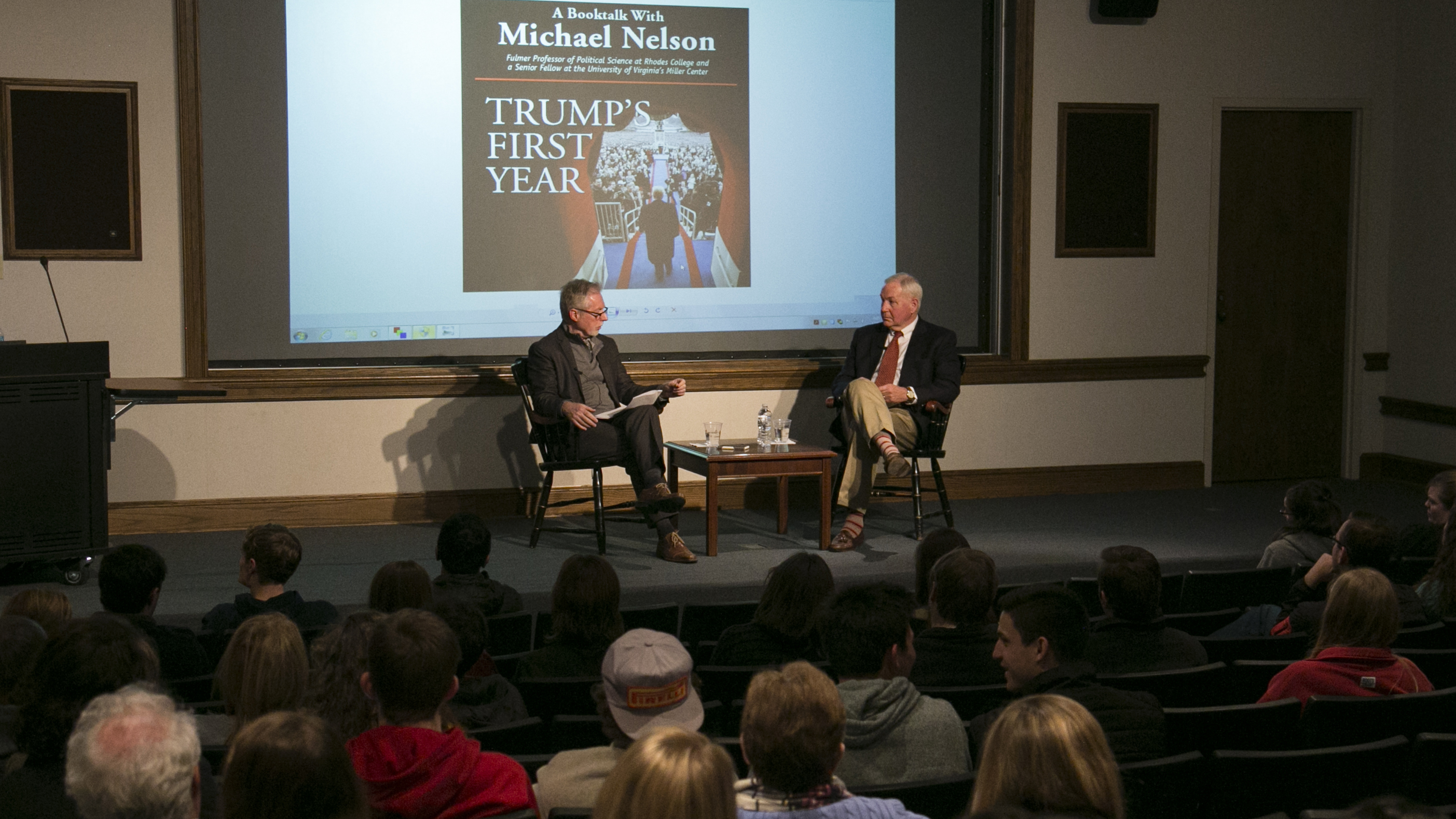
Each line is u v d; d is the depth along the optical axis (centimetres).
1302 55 668
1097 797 132
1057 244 643
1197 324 665
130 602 292
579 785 182
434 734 170
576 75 594
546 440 520
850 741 198
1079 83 638
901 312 559
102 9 535
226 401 557
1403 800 99
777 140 617
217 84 553
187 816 127
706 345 616
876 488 548
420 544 529
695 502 612
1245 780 198
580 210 599
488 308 591
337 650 203
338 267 573
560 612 268
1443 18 652
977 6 633
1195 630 337
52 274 539
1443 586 333
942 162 635
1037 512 600
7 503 450
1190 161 657
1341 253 691
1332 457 701
